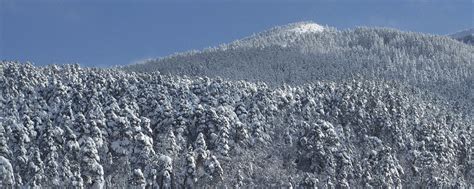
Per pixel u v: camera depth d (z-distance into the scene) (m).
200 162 97.38
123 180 97.00
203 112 112.69
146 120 108.38
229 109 120.88
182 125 111.31
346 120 134.12
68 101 116.12
